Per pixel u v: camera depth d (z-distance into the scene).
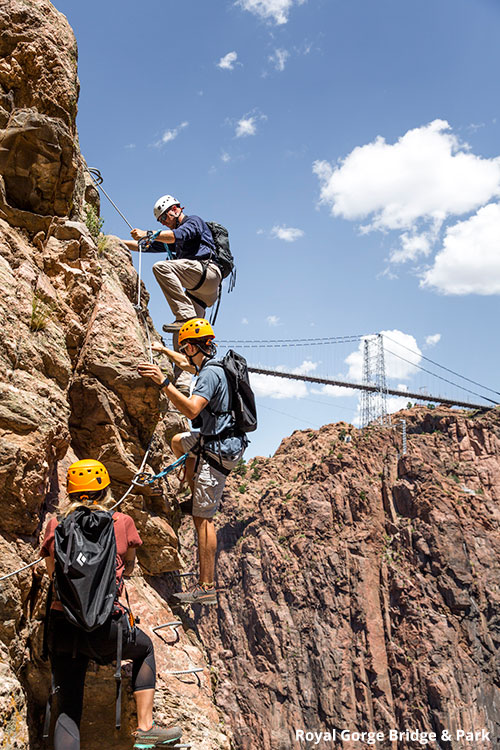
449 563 170.50
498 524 180.25
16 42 5.56
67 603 3.54
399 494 191.75
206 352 5.63
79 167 6.66
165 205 6.96
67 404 5.45
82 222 6.86
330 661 163.88
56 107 5.70
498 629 162.38
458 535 175.00
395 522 187.12
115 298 6.62
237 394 5.30
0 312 4.77
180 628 6.89
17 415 4.57
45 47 5.68
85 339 6.14
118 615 3.71
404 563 176.12
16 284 5.13
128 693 5.11
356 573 176.38
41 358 5.19
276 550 184.75
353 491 194.00
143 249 7.20
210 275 6.81
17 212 5.65
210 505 5.37
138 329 6.77
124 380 6.16
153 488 6.91
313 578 178.38
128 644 3.83
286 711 159.00
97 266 6.34
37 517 4.69
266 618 173.75
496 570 171.00
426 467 196.88
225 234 7.11
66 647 3.68
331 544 184.25
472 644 159.75
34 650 4.71
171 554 7.07
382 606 171.62
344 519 189.88
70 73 5.89
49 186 5.77
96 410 6.06
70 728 3.56
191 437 5.61
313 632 169.88
